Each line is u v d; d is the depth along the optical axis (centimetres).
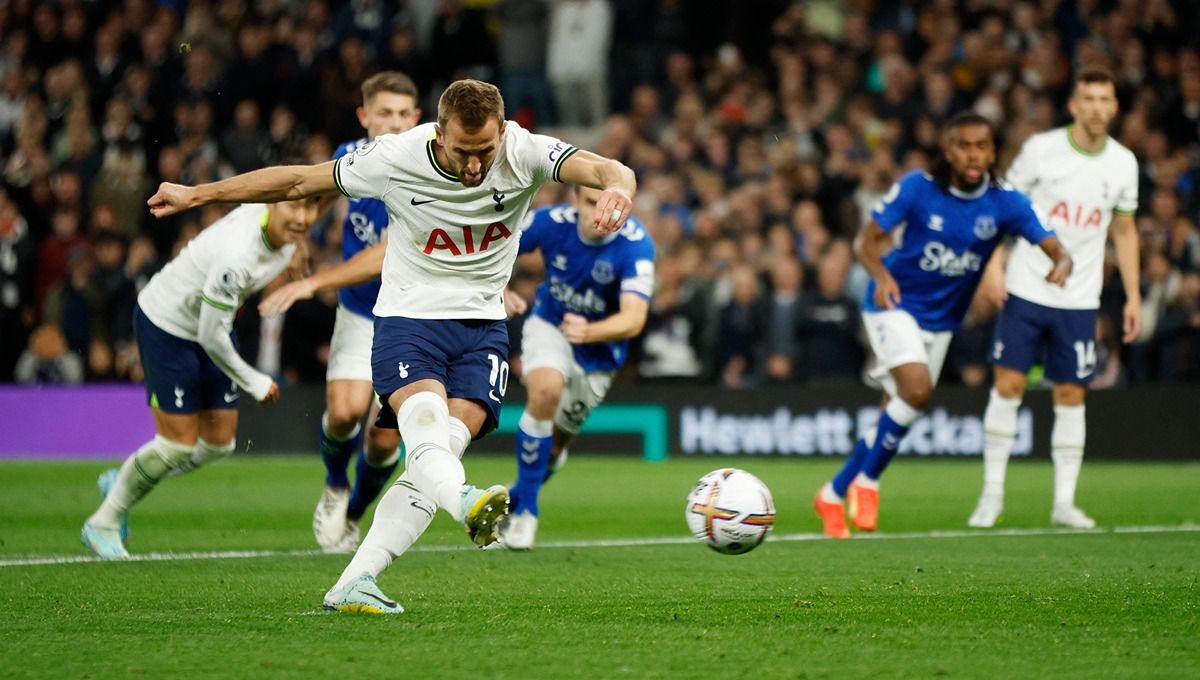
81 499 2097
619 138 3525
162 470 1409
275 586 1159
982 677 771
